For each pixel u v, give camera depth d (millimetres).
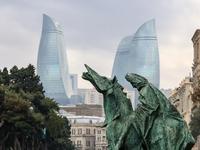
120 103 22766
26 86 109000
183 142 21578
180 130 21781
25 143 101562
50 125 99438
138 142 22109
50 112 100250
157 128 21844
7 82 109062
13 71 111562
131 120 22188
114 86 22859
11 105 82125
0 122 83000
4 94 80875
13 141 89750
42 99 103562
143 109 22203
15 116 82312
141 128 21953
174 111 22062
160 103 22047
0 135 82938
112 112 22734
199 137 65125
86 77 23141
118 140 22047
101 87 22781
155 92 22266
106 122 22812
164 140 21656
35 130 87375
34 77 111688
